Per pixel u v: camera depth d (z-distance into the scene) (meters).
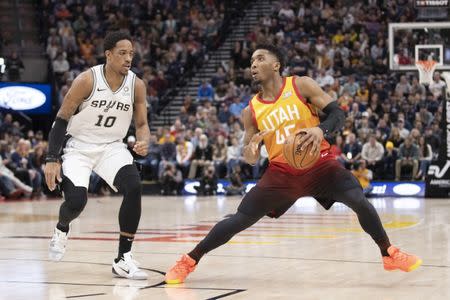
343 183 5.61
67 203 5.93
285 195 5.68
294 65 23.98
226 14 28.00
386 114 21.11
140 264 6.75
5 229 10.58
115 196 21.44
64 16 27.48
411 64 19.19
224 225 5.68
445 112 19.33
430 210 14.63
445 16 19.31
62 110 6.00
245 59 25.47
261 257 7.17
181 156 21.91
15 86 24.28
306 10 26.75
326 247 8.02
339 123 5.46
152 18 27.92
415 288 5.30
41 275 6.04
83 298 4.97
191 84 26.53
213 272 6.19
